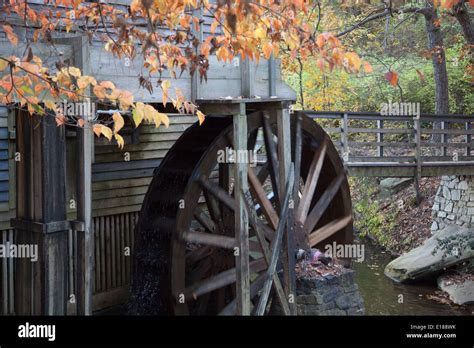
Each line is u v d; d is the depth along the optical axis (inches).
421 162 450.0
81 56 199.3
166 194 308.5
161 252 297.6
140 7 158.9
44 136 200.1
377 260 524.4
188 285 315.9
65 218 206.7
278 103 290.8
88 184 203.5
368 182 645.9
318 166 335.9
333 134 694.5
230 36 173.6
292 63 511.2
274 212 298.7
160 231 300.7
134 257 313.7
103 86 160.6
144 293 306.0
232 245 299.0
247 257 271.4
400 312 387.2
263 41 170.9
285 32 168.7
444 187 516.1
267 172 340.2
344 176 354.0
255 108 303.6
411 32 713.0
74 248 309.9
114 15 198.7
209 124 334.3
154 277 299.9
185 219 286.5
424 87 676.1
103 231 332.2
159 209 309.1
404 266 466.0
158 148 356.2
